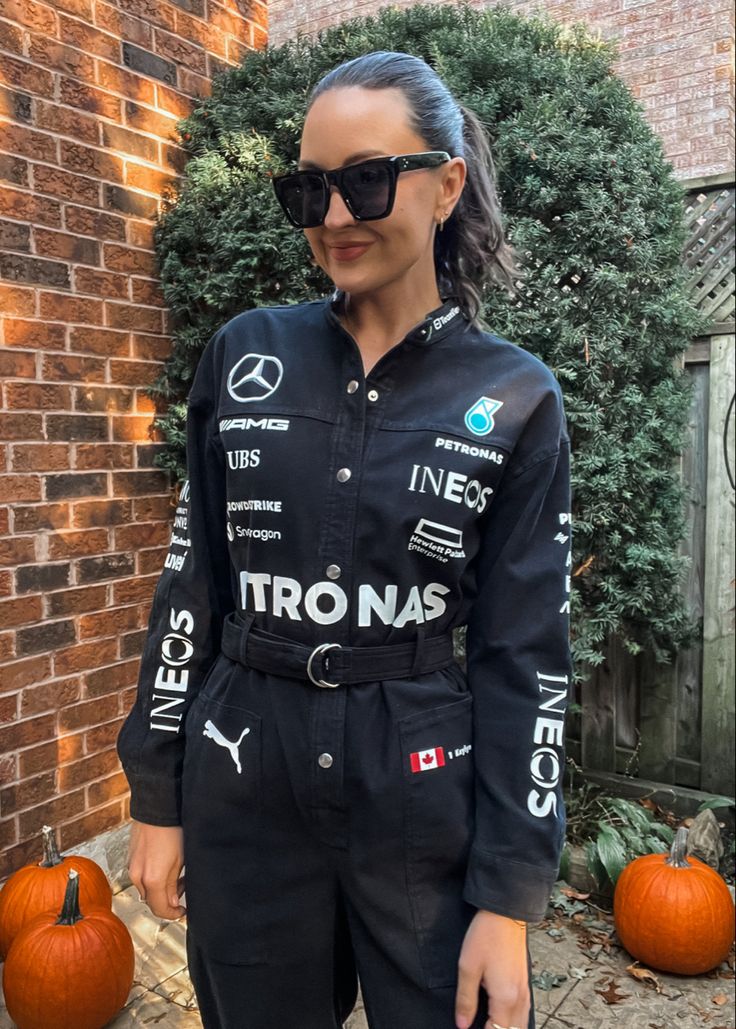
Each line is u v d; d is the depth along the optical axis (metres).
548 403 1.00
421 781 0.97
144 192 2.71
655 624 2.83
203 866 1.04
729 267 2.90
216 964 1.05
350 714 0.96
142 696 1.12
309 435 0.98
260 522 0.98
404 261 0.94
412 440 0.96
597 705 3.20
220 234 2.64
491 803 0.97
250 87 2.93
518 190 2.54
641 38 5.39
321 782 0.96
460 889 1.01
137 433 2.72
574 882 2.65
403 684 0.98
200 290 2.69
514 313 2.51
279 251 2.61
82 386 2.52
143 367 2.73
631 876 2.34
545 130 2.50
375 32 2.77
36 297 2.37
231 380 1.05
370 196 0.90
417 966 0.99
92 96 2.51
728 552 2.93
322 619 0.97
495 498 1.00
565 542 1.02
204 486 1.12
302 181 0.94
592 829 2.80
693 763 3.07
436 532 0.95
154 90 2.74
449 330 1.03
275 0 6.41
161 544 2.83
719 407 2.91
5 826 2.34
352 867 0.98
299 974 1.04
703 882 2.26
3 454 2.30
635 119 2.69
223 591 1.13
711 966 2.22
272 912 1.02
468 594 1.03
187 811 1.05
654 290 2.66
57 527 2.46
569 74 2.63
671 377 2.81
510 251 1.18
